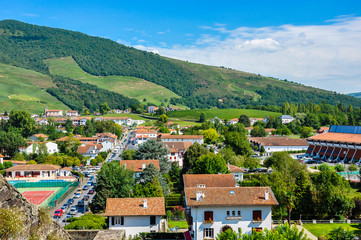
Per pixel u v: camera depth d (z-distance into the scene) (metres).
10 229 16.47
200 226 61.16
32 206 18.80
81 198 113.06
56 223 20.95
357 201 83.81
